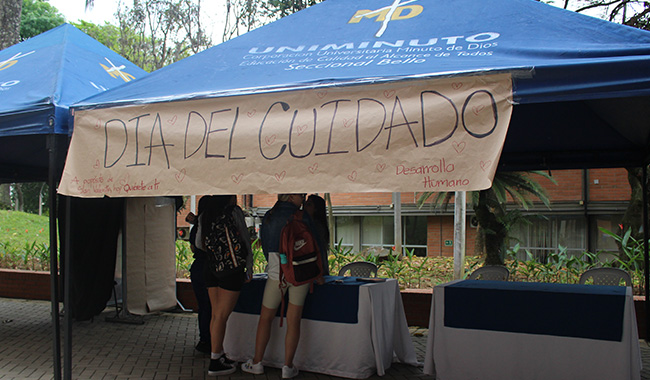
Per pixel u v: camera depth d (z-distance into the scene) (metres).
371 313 5.16
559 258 9.30
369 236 20.39
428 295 7.56
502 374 4.68
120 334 7.15
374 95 3.72
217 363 5.39
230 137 4.03
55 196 4.65
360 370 5.18
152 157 4.24
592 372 4.38
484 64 3.73
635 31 3.87
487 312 4.77
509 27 4.53
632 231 9.84
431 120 3.53
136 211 7.79
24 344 6.67
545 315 4.57
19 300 9.70
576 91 3.32
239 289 5.36
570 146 6.42
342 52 4.77
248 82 4.37
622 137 5.89
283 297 5.38
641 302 6.84
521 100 3.39
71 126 4.62
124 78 6.66
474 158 3.39
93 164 4.41
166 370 5.60
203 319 6.14
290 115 3.92
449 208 17.81
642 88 3.24
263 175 3.88
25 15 29.59
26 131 4.73
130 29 24.98
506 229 10.77
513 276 9.34
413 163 3.52
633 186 9.95
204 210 5.75
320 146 3.77
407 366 5.65
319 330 5.36
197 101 4.21
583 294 4.45
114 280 7.85
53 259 4.62
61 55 6.09
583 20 4.26
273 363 5.62
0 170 8.15
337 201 20.16
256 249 10.12
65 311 4.59
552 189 16.56
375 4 5.68
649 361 5.88
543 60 3.68
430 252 19.12
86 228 7.49
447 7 5.16
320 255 5.27
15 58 6.47
